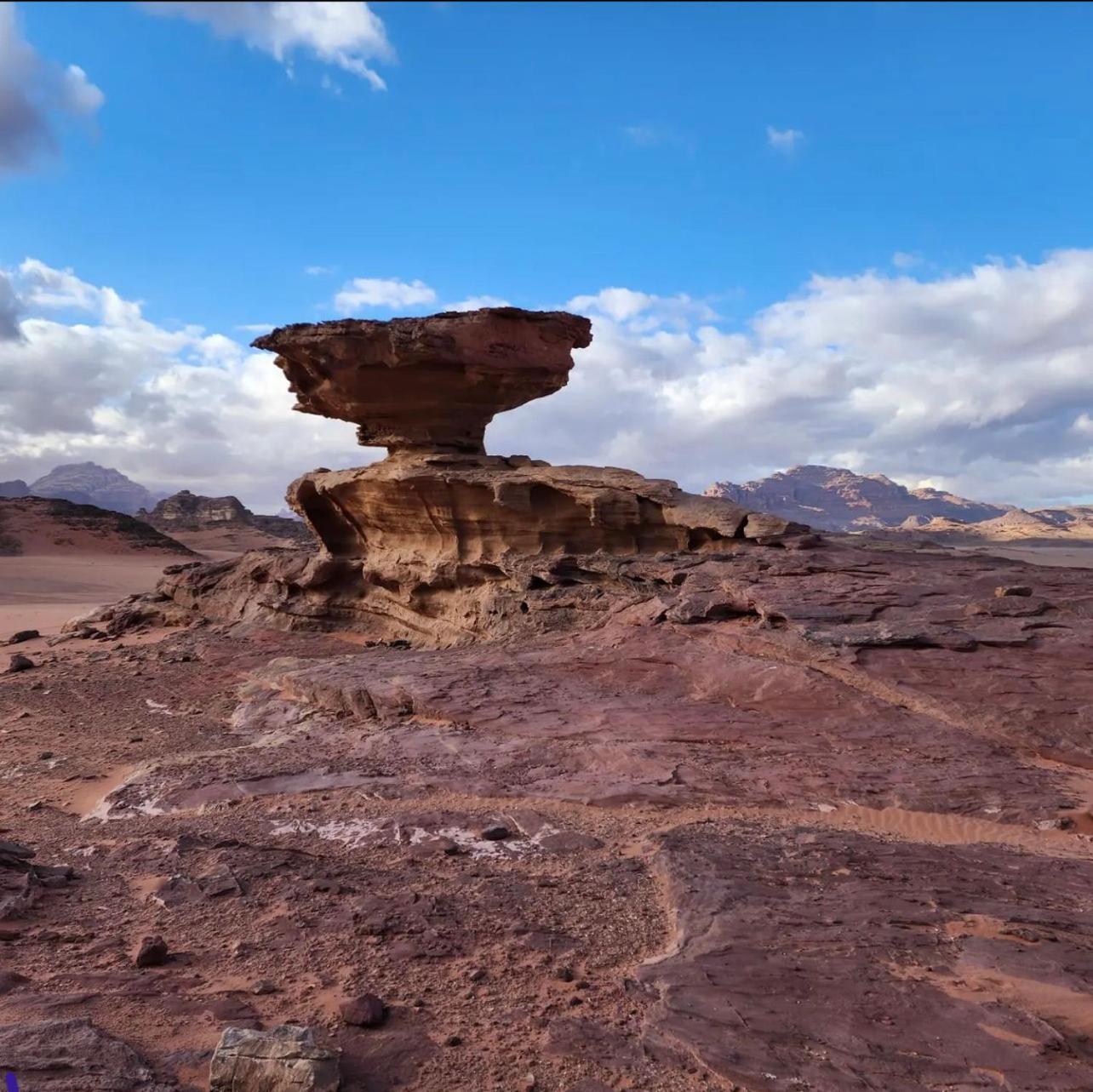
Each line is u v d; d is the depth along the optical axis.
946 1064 5.31
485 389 27.66
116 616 38.06
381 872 9.30
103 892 8.75
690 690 15.96
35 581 72.44
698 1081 5.30
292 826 11.20
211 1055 5.49
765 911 7.64
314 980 6.69
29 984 6.54
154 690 22.73
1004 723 12.93
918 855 9.09
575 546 24.94
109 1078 5.11
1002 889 8.16
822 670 15.43
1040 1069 5.25
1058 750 12.23
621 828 10.69
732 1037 5.66
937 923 7.36
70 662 28.50
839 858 9.03
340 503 30.56
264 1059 4.96
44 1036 5.50
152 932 7.70
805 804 11.18
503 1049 5.70
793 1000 6.09
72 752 16.69
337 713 17.81
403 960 7.00
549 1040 5.77
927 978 6.41
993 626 15.45
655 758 12.89
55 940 7.48
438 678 17.95
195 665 26.34
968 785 11.34
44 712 20.64
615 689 16.52
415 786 12.52
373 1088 5.23
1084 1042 5.55
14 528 115.94
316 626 31.47
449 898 8.38
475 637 25.36
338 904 8.26
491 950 7.21
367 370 26.89
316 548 36.19
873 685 14.62
